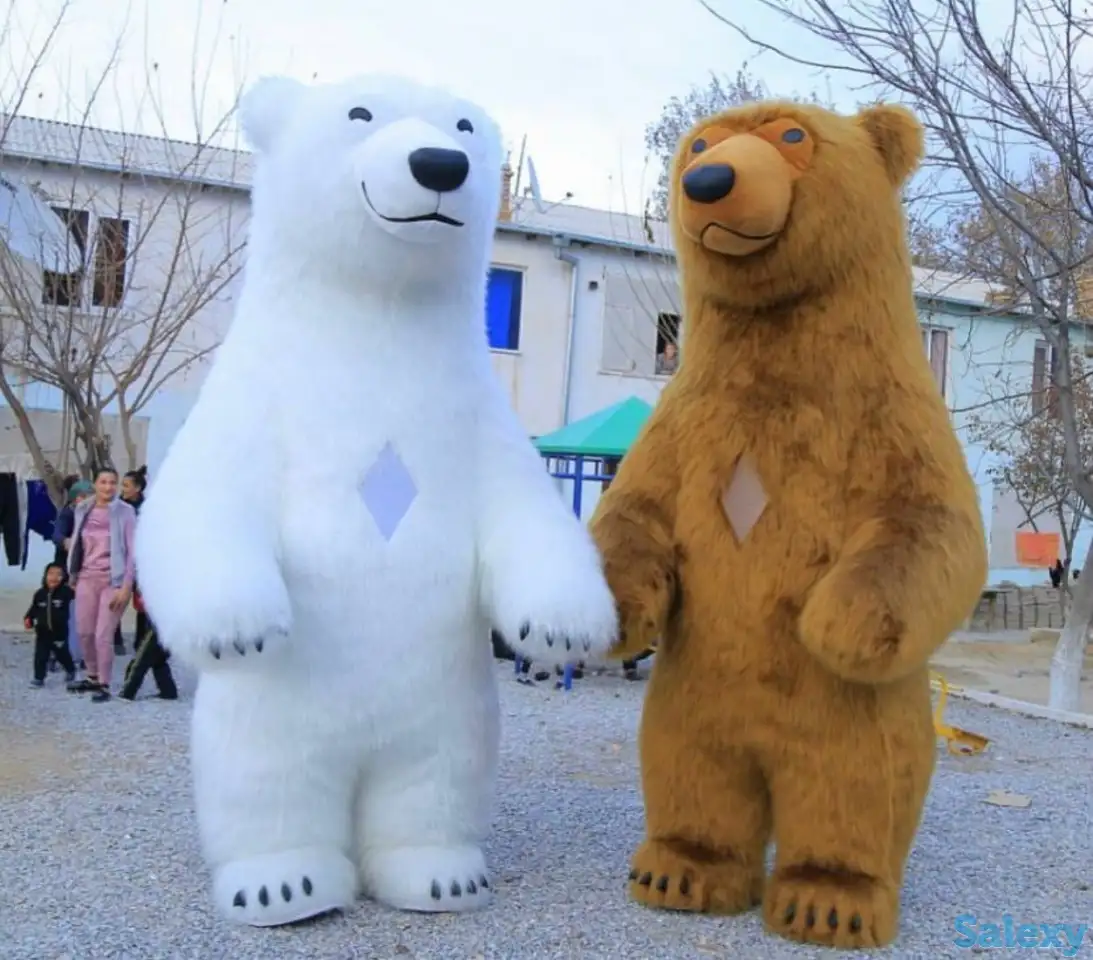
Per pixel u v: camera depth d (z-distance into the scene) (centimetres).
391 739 327
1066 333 864
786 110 341
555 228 1602
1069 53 820
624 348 1638
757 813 351
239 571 284
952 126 852
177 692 800
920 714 336
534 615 305
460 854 346
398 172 313
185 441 320
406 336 336
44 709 727
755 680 330
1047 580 1866
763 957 322
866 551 308
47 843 421
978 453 1722
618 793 530
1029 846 471
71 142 1268
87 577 777
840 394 332
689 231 332
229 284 1255
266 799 321
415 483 326
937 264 1226
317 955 311
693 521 342
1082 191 823
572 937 332
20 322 1165
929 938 350
